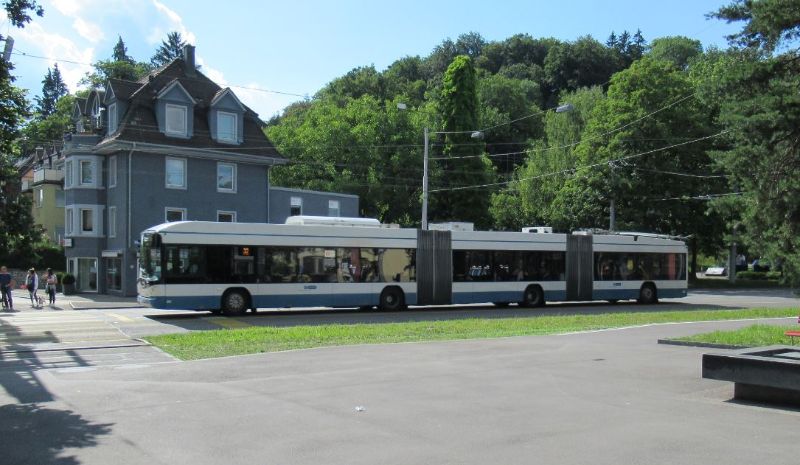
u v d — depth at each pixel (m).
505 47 98.50
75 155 40.56
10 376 11.15
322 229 25.88
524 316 25.05
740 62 16.86
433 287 27.78
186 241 23.59
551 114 67.62
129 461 6.34
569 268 31.00
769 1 15.88
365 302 26.47
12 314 26.50
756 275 65.00
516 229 62.84
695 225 51.31
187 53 43.47
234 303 24.23
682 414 8.20
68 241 41.12
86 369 12.01
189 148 39.81
